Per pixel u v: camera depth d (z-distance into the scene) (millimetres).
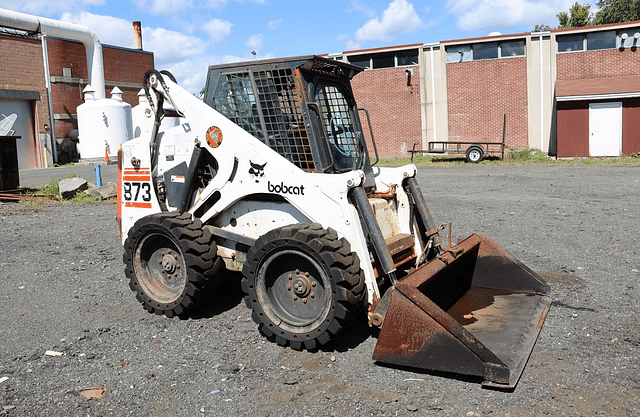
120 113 31859
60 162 31047
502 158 26078
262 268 4406
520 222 9398
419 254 5340
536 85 28031
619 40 26688
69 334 4812
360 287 4102
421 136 30312
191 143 5207
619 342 4293
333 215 4316
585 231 8484
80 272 6910
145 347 4484
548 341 4348
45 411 3467
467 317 4566
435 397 3496
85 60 35281
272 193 4633
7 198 13875
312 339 4191
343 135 5125
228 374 3934
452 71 29312
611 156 25531
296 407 3422
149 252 5312
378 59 30500
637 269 6336
